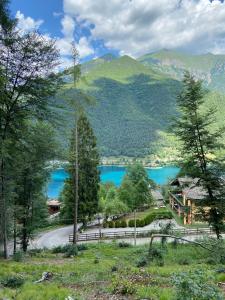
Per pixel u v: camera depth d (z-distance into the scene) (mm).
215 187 24984
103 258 24328
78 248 32094
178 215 61875
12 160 23094
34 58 19797
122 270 14812
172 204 71188
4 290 11242
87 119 50938
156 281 12438
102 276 13945
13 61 19625
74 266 18062
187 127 24812
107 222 56500
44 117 22391
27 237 32406
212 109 25062
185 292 8055
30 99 21188
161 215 60125
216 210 25156
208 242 21719
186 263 19906
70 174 48469
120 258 23656
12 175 24281
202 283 8539
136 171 73250
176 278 8453
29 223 31469
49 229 54969
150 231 46031
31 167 27984
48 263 20281
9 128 21328
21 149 23078
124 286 11062
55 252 30422
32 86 20688
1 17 18562
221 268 15008
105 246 35344
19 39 19188
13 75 19984
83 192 52531
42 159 26609
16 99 20500
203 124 24641
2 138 20406
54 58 20453
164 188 80438
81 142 50562
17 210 27266
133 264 18953
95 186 53719
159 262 18828
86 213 53875
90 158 51562
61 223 60000
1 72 18656
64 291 10961
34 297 10414
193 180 27766
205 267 17016
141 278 12906
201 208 25719
